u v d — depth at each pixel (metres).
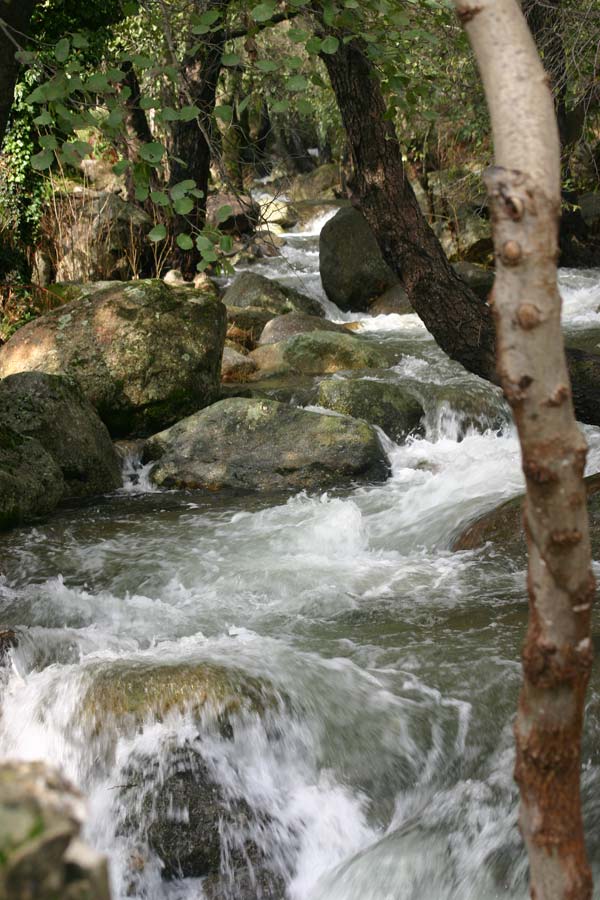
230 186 5.00
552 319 1.22
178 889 3.60
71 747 3.89
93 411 8.50
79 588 5.92
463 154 17.45
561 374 1.23
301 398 9.47
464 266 15.02
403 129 13.29
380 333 13.38
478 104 9.20
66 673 4.11
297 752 3.92
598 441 8.14
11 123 14.96
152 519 7.31
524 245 1.20
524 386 1.23
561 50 7.11
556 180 1.22
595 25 6.81
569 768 1.36
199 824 3.65
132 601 5.51
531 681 1.34
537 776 1.36
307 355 11.16
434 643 4.61
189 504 7.73
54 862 0.77
